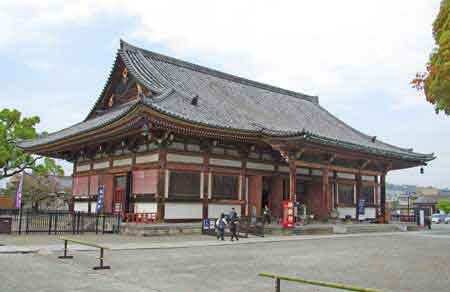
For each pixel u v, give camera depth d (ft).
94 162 134.10
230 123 108.47
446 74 43.88
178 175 105.19
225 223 94.94
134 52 129.39
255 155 122.31
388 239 101.50
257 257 64.23
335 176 141.08
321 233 112.88
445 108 46.88
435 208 384.27
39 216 106.73
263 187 130.31
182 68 140.97
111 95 136.56
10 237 82.99
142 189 107.86
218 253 67.82
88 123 138.21
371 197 155.33
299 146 109.60
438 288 43.45
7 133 191.62
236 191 116.47
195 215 106.93
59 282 43.24
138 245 74.49
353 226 122.93
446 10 45.75
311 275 49.85
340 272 52.39
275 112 143.13
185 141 107.34
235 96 140.77
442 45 43.60
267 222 118.01
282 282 46.09
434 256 69.15
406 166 160.25
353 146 120.37
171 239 87.71
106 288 41.04
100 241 80.02
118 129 103.40
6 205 216.74
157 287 42.04
